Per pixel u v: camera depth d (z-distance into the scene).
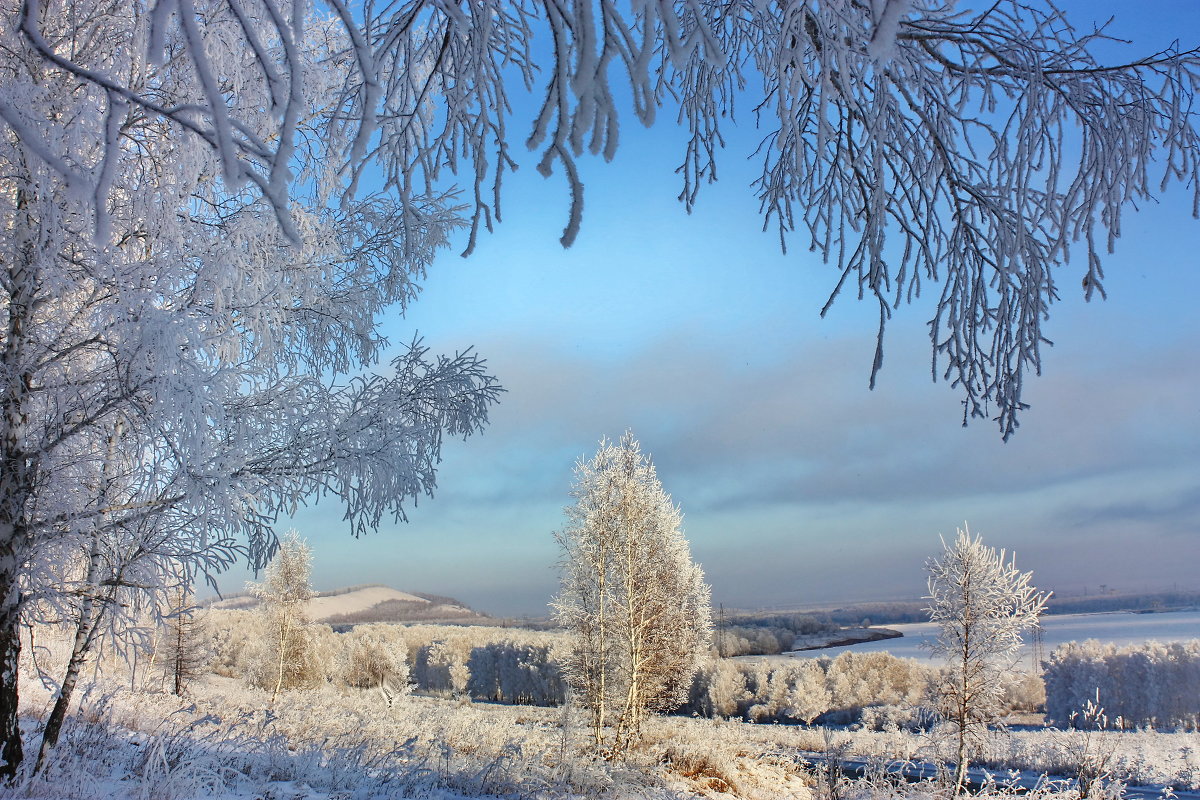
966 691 10.49
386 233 6.21
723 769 11.78
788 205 2.59
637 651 13.67
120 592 4.91
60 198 4.05
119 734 6.75
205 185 4.86
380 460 5.19
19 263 4.32
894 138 2.09
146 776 4.89
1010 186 1.98
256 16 4.11
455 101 1.85
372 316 6.45
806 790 11.70
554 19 1.20
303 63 4.50
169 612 4.99
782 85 1.69
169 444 4.18
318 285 5.71
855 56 1.88
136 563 4.77
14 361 4.34
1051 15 1.92
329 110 4.51
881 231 1.92
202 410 4.12
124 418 4.53
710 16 2.59
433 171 1.96
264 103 4.62
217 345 4.43
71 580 4.82
